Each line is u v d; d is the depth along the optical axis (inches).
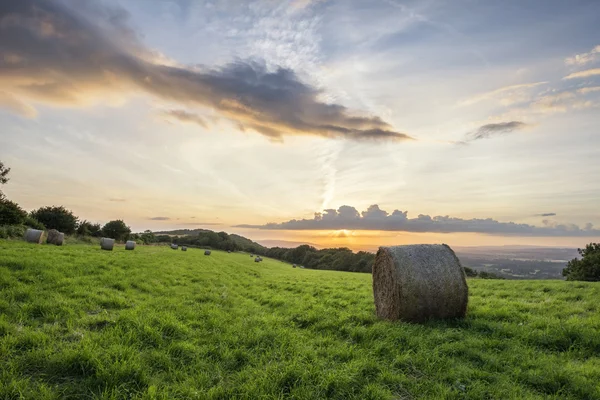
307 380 219.1
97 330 303.7
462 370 239.6
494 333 317.7
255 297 578.2
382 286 424.5
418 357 260.2
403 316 370.0
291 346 283.7
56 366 222.4
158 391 206.1
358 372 232.2
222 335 312.3
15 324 289.1
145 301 430.0
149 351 264.7
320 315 390.9
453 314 380.5
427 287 371.2
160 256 1115.9
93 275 526.6
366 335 314.5
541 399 202.4
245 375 230.7
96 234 2452.0
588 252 1574.8
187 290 555.8
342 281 879.7
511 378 230.2
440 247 408.8
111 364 224.8
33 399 186.7
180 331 313.4
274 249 4886.8
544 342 293.7
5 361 225.3
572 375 225.9
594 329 310.0
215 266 1104.8
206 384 220.2
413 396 210.2
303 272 1577.3
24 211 1568.7
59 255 679.1
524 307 426.9
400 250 402.0
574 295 489.1
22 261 506.3
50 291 401.7
